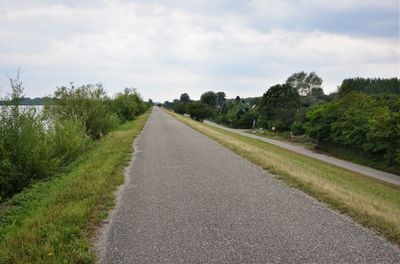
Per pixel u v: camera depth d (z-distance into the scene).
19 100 11.32
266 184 9.77
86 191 8.54
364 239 5.83
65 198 8.16
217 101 143.88
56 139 13.77
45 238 5.72
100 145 18.81
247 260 5.11
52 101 19.75
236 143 19.38
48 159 11.84
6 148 10.80
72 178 10.30
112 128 27.69
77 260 5.00
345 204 7.51
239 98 125.06
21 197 9.03
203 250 5.45
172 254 5.31
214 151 16.53
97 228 6.39
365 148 36.78
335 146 45.41
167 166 12.58
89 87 21.98
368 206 7.44
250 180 10.29
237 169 12.00
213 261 5.08
